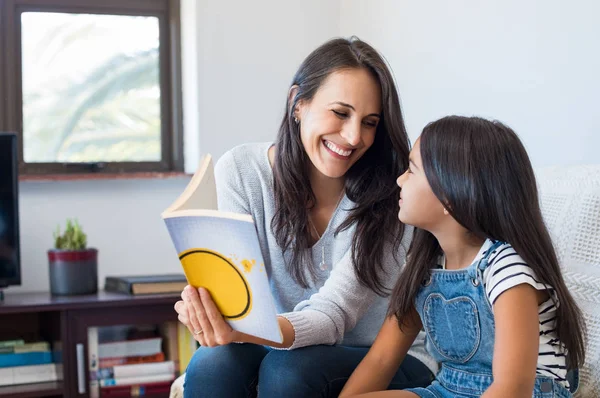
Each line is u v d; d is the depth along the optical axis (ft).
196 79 10.63
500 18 7.89
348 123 5.21
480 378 4.72
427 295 4.99
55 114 10.69
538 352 4.47
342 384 5.15
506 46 7.82
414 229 5.15
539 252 4.52
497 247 4.63
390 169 5.54
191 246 4.43
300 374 4.96
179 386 6.03
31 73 10.57
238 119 10.82
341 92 5.17
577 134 6.91
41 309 8.80
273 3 10.94
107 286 9.84
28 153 10.58
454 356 4.88
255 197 5.82
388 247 5.51
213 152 10.71
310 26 11.12
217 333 4.66
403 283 5.06
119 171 10.95
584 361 5.05
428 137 4.75
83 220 10.32
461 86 8.54
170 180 10.64
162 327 9.37
